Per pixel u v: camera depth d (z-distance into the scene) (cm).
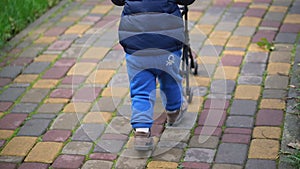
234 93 608
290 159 492
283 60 670
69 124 570
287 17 784
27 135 553
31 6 830
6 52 723
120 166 505
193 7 823
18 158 518
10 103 610
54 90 633
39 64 691
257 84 623
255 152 512
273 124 551
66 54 713
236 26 762
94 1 871
